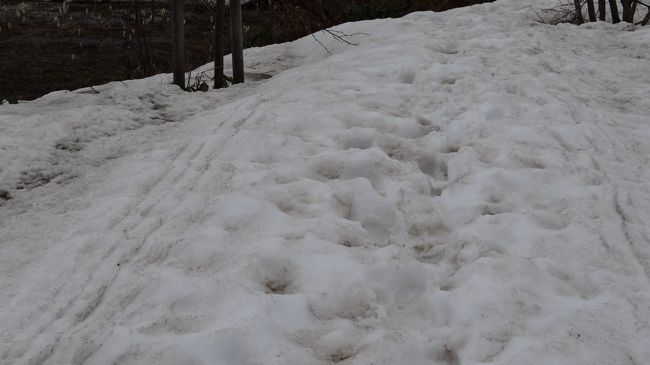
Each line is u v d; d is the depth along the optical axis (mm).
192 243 3479
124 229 3764
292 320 2922
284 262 3369
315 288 3146
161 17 15992
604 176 4340
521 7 11906
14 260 3553
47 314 3025
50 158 5172
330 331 2900
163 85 7441
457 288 3166
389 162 4543
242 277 3174
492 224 3740
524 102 5801
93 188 4469
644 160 4727
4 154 5098
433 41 8125
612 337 2723
